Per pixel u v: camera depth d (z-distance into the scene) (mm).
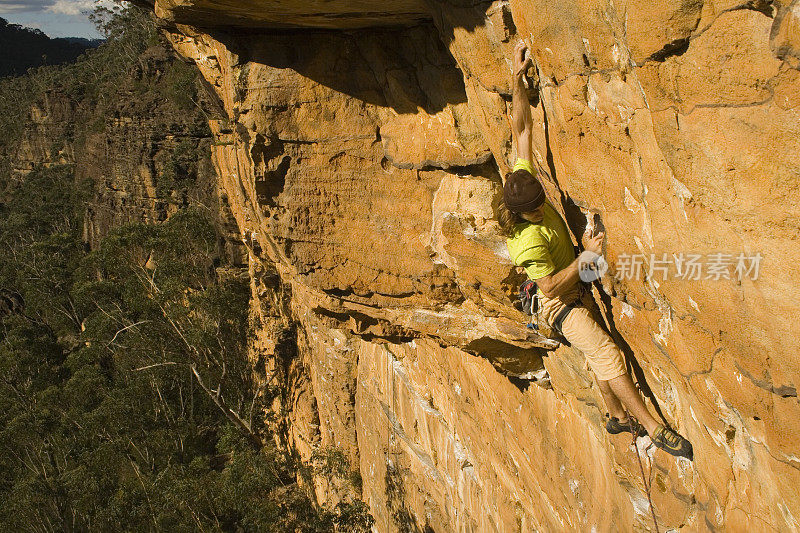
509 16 4762
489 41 5180
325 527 18562
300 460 24469
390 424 15578
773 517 3738
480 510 11242
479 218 6949
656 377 4645
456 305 8070
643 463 5590
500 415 9414
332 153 8531
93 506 26812
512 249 4480
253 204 11039
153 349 32344
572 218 4957
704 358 3656
